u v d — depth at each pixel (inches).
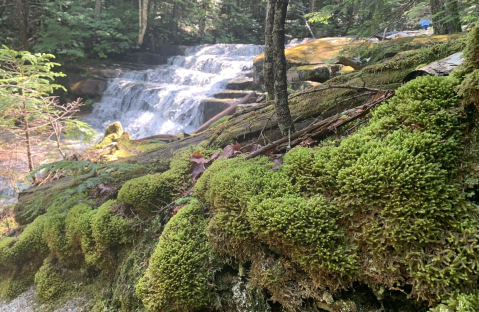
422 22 280.8
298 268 54.6
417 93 56.2
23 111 183.3
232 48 591.2
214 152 109.8
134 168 111.0
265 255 58.7
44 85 187.9
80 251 98.0
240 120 122.4
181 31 709.9
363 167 50.8
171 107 402.0
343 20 506.0
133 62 595.5
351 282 48.6
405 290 46.6
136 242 87.3
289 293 53.9
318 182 57.7
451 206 43.8
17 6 485.4
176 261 63.5
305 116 107.5
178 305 61.5
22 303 98.6
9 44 483.2
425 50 92.2
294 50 217.0
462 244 41.2
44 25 530.9
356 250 49.5
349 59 158.9
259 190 61.9
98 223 89.4
